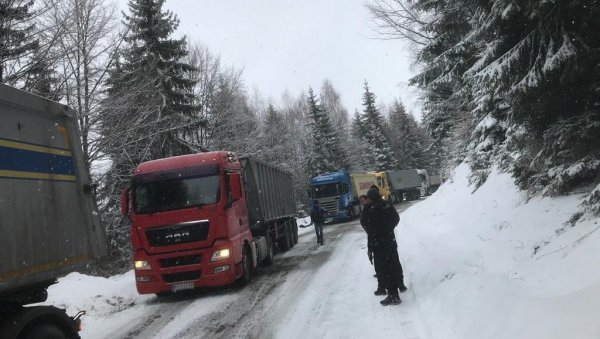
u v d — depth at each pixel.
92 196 5.82
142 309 9.48
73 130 5.70
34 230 4.64
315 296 8.79
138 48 22.75
